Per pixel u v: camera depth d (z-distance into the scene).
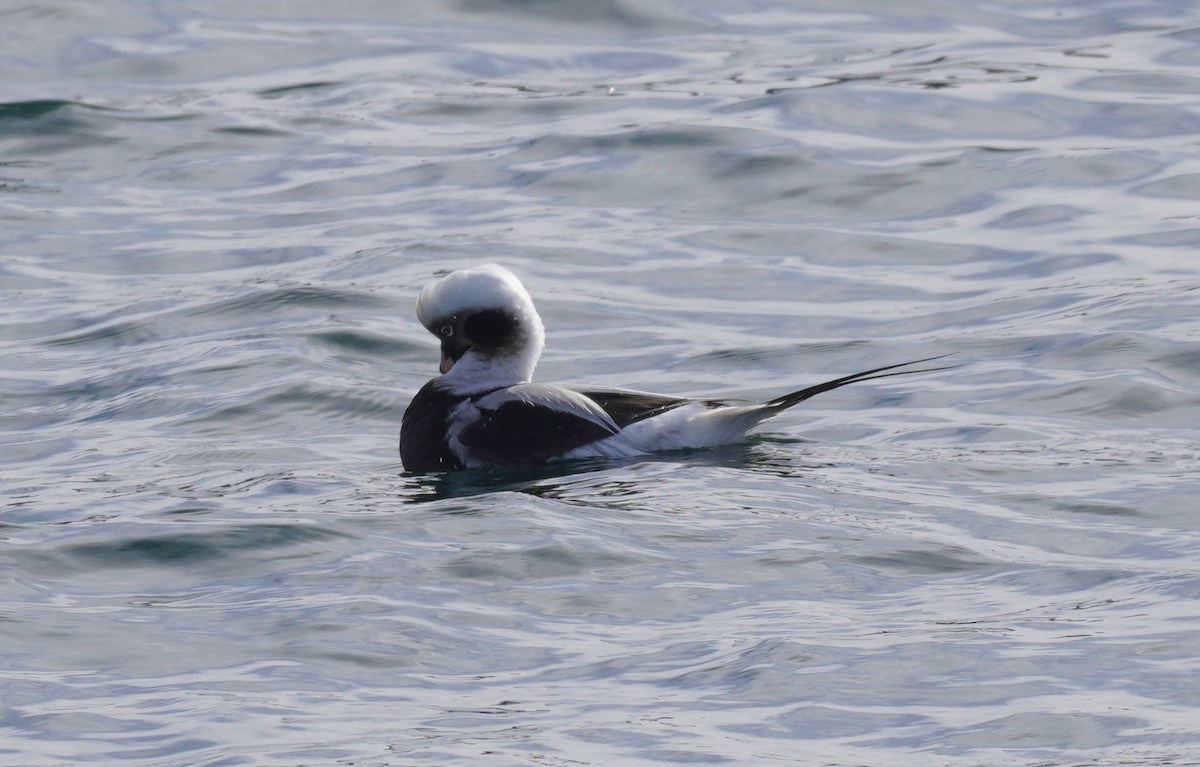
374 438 13.70
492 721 8.02
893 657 8.61
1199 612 9.05
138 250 19.03
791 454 12.43
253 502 11.68
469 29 27.34
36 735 7.97
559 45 26.50
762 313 16.77
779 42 26.36
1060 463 11.98
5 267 18.58
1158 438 12.60
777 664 8.55
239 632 9.21
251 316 16.86
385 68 25.56
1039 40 25.95
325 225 19.66
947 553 10.18
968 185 20.09
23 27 27.22
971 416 13.38
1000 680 8.30
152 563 10.41
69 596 9.89
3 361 15.91
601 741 7.78
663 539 10.48
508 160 21.55
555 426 12.48
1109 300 16.23
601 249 18.62
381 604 9.54
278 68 25.69
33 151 22.47
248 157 22.14
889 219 19.34
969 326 15.92
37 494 12.13
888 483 11.59
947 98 23.05
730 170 20.77
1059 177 20.19
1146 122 21.88
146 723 8.08
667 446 12.51
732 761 7.57
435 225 19.47
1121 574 9.72
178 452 13.28
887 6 28.17
